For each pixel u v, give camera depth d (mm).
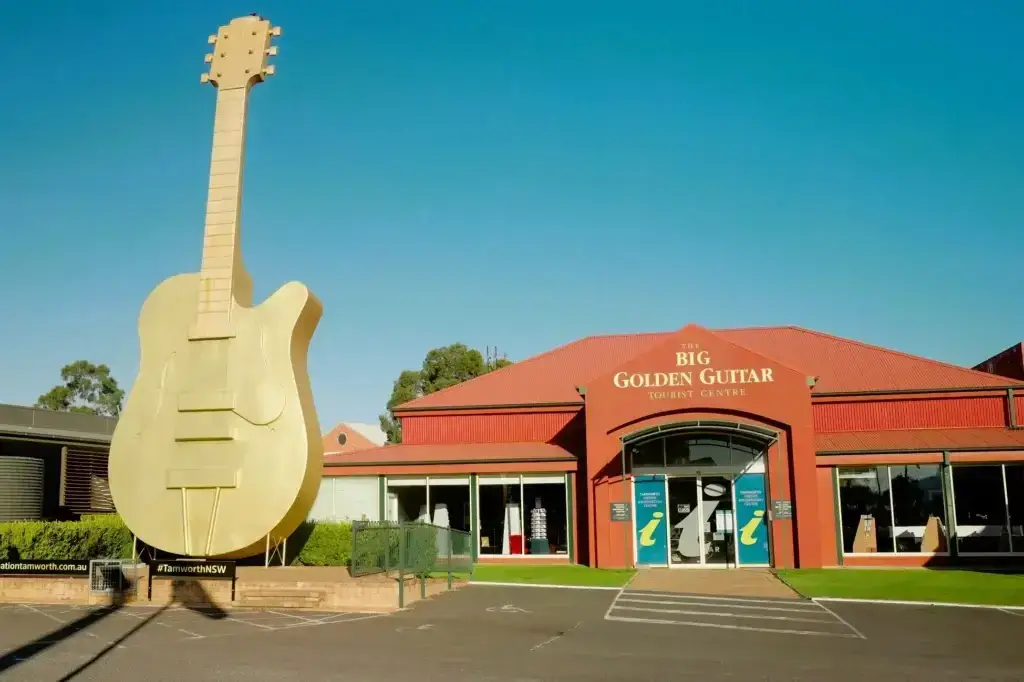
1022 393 30797
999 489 27469
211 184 21000
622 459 27844
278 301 20141
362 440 62188
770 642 14734
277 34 22109
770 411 27578
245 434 19688
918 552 27359
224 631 15695
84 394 78062
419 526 20750
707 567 27297
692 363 28328
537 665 12727
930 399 31031
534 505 30484
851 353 34281
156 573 19328
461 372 70625
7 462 26250
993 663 13000
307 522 24594
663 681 11711
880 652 13867
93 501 31453
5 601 19656
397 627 16156
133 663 12852
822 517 27844
